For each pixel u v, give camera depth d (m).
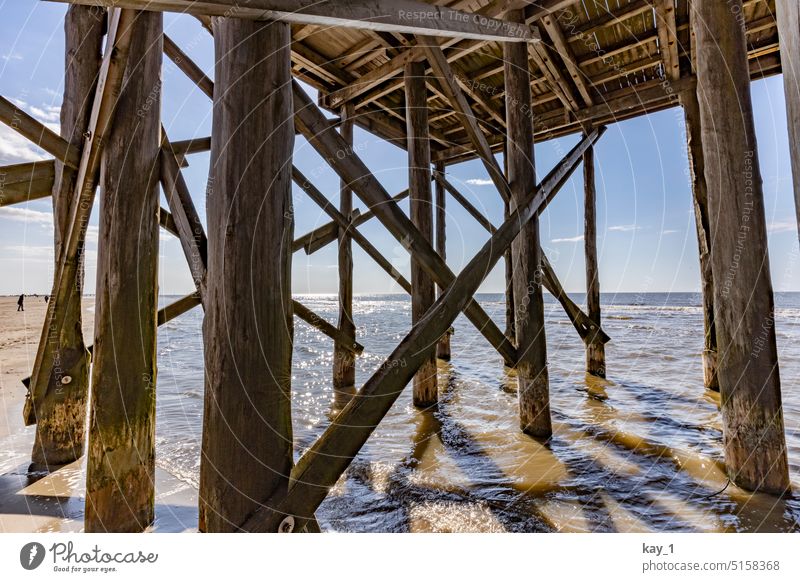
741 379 2.91
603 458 3.55
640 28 5.08
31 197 2.99
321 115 2.00
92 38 3.34
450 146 8.70
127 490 2.33
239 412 1.58
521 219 3.50
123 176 2.34
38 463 3.35
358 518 2.59
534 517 2.58
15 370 7.15
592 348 7.32
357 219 6.75
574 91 6.54
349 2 1.98
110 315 2.30
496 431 4.35
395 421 4.73
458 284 2.63
